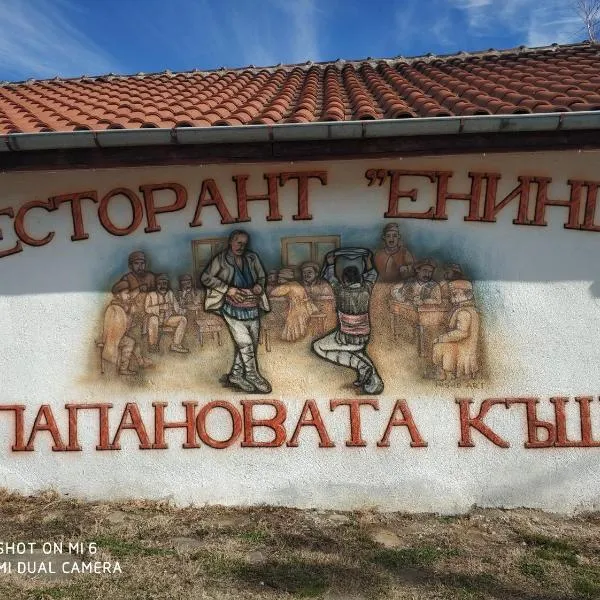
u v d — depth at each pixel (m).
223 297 5.05
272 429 5.01
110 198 5.04
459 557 4.25
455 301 4.95
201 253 5.05
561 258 4.90
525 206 4.89
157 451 5.04
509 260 4.93
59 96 7.08
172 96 6.62
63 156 4.65
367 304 4.99
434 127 4.37
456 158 4.89
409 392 4.97
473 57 7.94
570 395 4.90
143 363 5.07
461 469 4.93
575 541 4.50
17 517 4.80
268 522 4.76
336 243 4.99
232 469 5.02
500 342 4.94
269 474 5.00
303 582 3.92
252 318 5.05
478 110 4.46
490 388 4.94
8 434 5.09
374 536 4.57
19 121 5.30
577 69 6.32
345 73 7.84
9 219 5.08
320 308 5.02
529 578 4.00
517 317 4.93
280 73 8.30
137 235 5.07
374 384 4.98
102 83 8.13
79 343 5.09
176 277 5.07
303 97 5.95
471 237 4.94
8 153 4.64
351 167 4.95
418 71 7.36
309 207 4.99
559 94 4.89
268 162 4.73
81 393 5.08
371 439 4.97
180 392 5.06
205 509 4.98
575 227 4.88
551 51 7.72
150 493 5.05
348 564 4.14
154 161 4.68
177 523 4.75
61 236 5.07
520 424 4.92
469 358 4.95
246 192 5.01
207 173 5.01
